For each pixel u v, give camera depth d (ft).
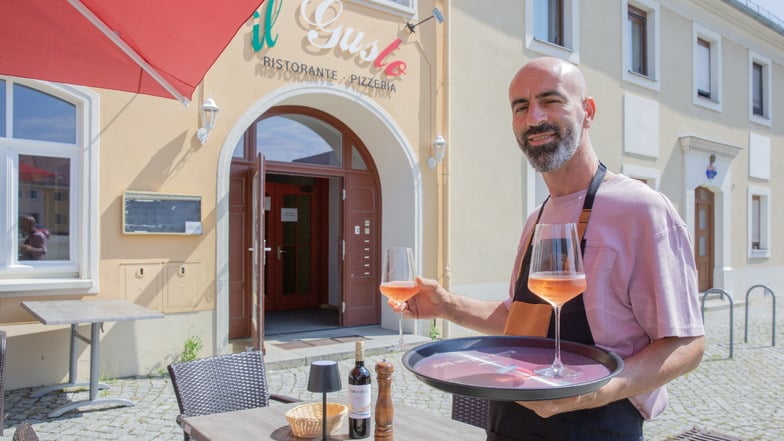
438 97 28.73
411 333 27.78
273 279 37.11
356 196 29.35
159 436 14.66
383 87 26.78
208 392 10.03
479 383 3.90
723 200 46.96
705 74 46.85
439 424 7.80
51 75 11.92
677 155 42.63
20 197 18.81
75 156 19.63
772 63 53.57
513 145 31.76
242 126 22.76
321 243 38.88
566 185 5.67
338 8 25.34
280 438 7.29
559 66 5.32
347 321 29.19
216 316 21.99
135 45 10.03
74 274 19.57
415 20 27.81
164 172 20.99
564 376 4.05
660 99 41.27
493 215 30.73
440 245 28.63
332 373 7.11
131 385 19.20
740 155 49.16
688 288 4.86
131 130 20.36
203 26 9.31
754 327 34.99
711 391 20.53
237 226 26.18
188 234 21.35
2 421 11.59
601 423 4.94
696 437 10.75
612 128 37.37
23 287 18.17
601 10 36.88
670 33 42.45
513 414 5.39
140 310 16.92
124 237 20.24
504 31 31.50
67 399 17.58
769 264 52.34
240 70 22.76
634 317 5.03
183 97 12.21
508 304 6.75
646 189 5.18
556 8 35.42
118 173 20.12
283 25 23.86
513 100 5.47
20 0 8.91
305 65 24.43
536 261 4.64
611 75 37.37
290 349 23.95
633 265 4.97
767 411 18.19
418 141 28.02
